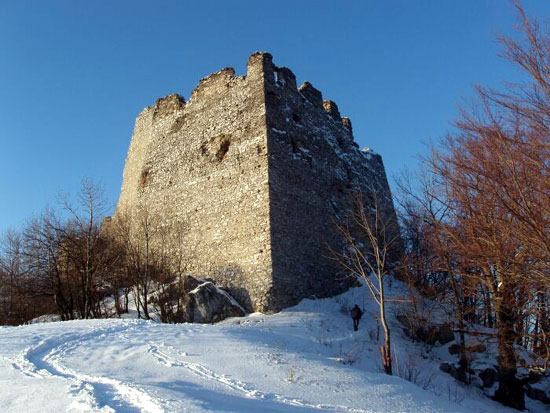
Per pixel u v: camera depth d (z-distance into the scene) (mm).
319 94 25906
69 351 9969
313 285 19438
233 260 19000
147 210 23203
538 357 13406
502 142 8914
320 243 20766
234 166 20578
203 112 23266
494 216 9867
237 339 11992
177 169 23172
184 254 20969
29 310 24469
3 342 10398
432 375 13719
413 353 15430
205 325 13922
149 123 26516
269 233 18156
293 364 10312
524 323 14133
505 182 8938
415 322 17250
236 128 21266
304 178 21328
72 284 22703
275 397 8008
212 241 20125
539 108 8570
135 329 12555
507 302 12602
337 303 19438
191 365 9414
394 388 9727
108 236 23375
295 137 21953
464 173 10586
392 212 27516
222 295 17531
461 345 15164
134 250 21062
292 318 16375
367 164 29016
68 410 5746
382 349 12266
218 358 10094
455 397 12094
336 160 24922
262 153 19703
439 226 13148
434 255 17562
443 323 17359
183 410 5953
